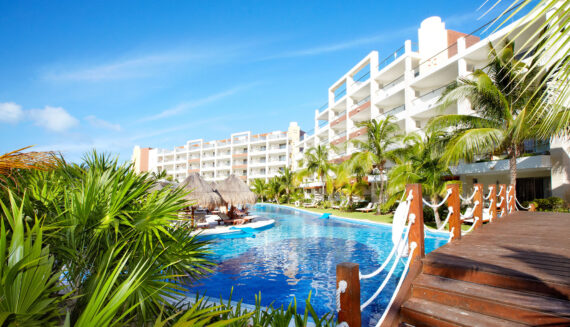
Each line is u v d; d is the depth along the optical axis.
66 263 3.19
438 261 3.87
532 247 4.78
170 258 3.65
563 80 1.69
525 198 18.88
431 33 26.33
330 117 44.31
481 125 13.50
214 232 14.58
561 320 2.64
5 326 1.71
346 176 26.58
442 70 22.45
